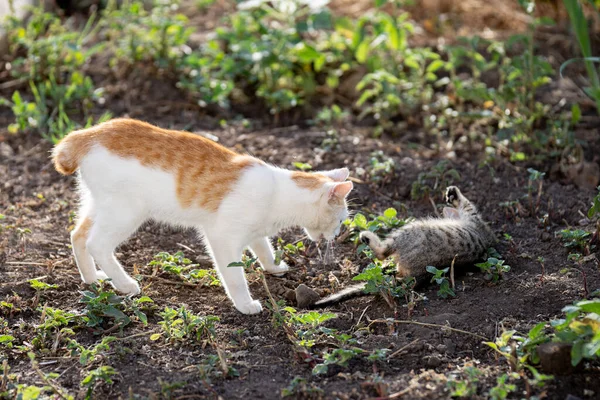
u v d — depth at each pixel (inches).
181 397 156.9
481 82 329.7
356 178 261.9
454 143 291.7
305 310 194.1
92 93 309.6
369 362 168.6
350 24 338.3
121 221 191.2
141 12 342.3
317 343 176.1
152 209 193.3
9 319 189.8
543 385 154.2
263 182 189.9
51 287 201.8
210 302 199.3
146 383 163.0
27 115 293.0
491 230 225.5
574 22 261.3
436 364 167.0
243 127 303.9
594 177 257.8
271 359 171.5
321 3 338.0
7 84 322.7
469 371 156.3
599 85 272.5
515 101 306.2
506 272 205.6
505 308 187.6
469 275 207.2
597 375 158.4
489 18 390.0
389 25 312.2
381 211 246.4
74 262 217.5
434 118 303.3
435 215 242.2
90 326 182.7
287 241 232.2
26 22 353.4
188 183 189.0
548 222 233.0
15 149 286.2
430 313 188.5
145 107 313.7
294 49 323.6
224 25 382.6
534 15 378.6
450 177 263.6
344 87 334.0
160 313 183.8
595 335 151.8
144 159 187.8
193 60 319.6
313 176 198.2
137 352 174.4
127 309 186.5
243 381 162.9
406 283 195.9
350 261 217.6
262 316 191.3
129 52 331.0
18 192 258.2
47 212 246.4
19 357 174.9
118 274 196.7
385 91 308.2
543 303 188.9
